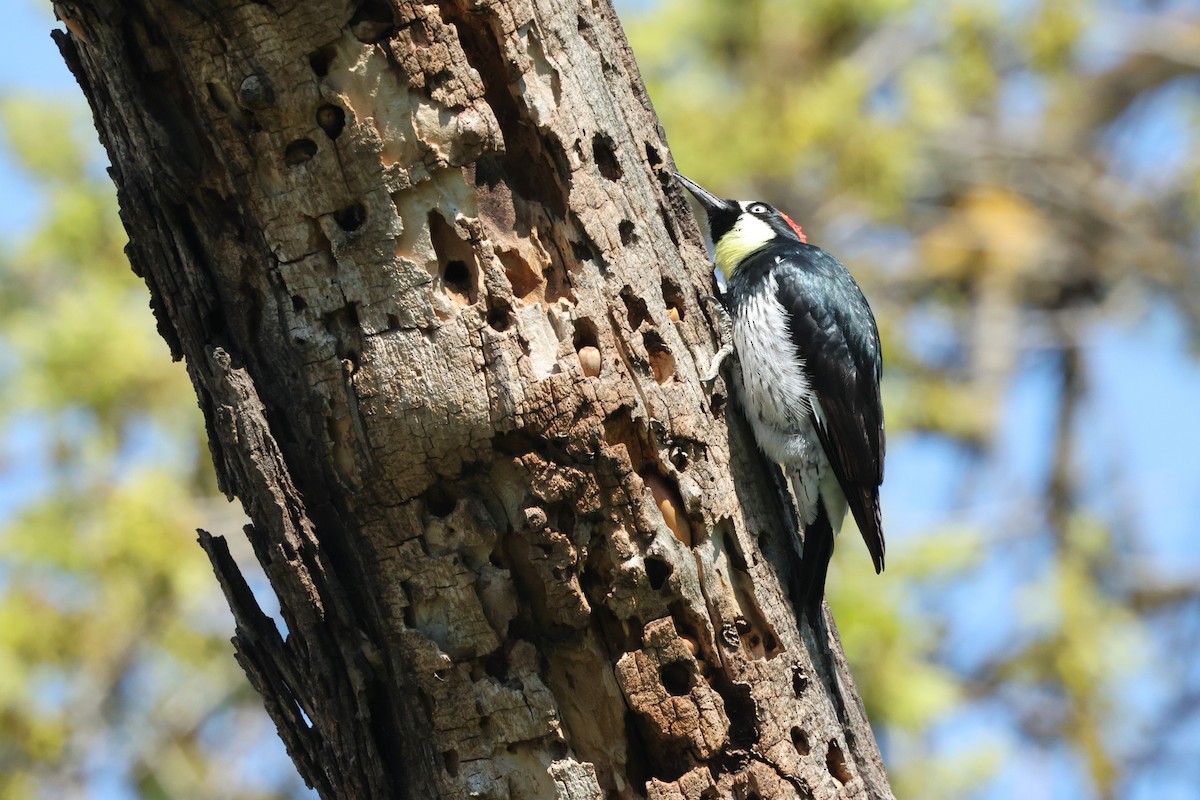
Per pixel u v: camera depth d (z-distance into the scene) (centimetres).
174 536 1794
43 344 1811
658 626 833
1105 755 2112
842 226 2111
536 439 816
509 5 837
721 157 1945
